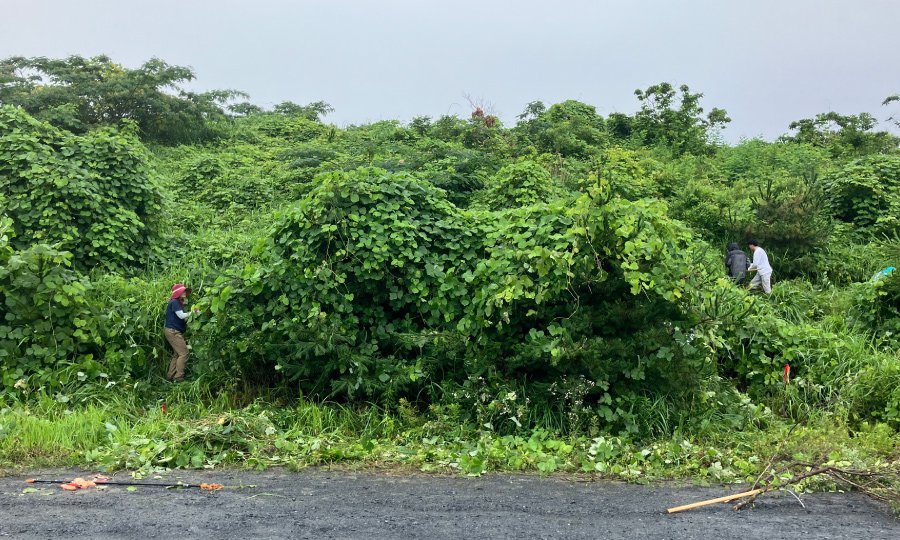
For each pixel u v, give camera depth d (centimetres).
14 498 484
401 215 827
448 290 790
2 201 1032
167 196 1288
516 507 483
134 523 434
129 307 903
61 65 2380
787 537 429
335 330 759
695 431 698
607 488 542
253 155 2048
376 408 751
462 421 717
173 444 617
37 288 807
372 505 483
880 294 1007
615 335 728
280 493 512
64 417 705
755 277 1201
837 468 541
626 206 749
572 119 2517
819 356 859
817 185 1595
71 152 1138
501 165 1745
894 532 442
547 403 720
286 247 817
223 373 809
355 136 2366
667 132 2597
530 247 767
